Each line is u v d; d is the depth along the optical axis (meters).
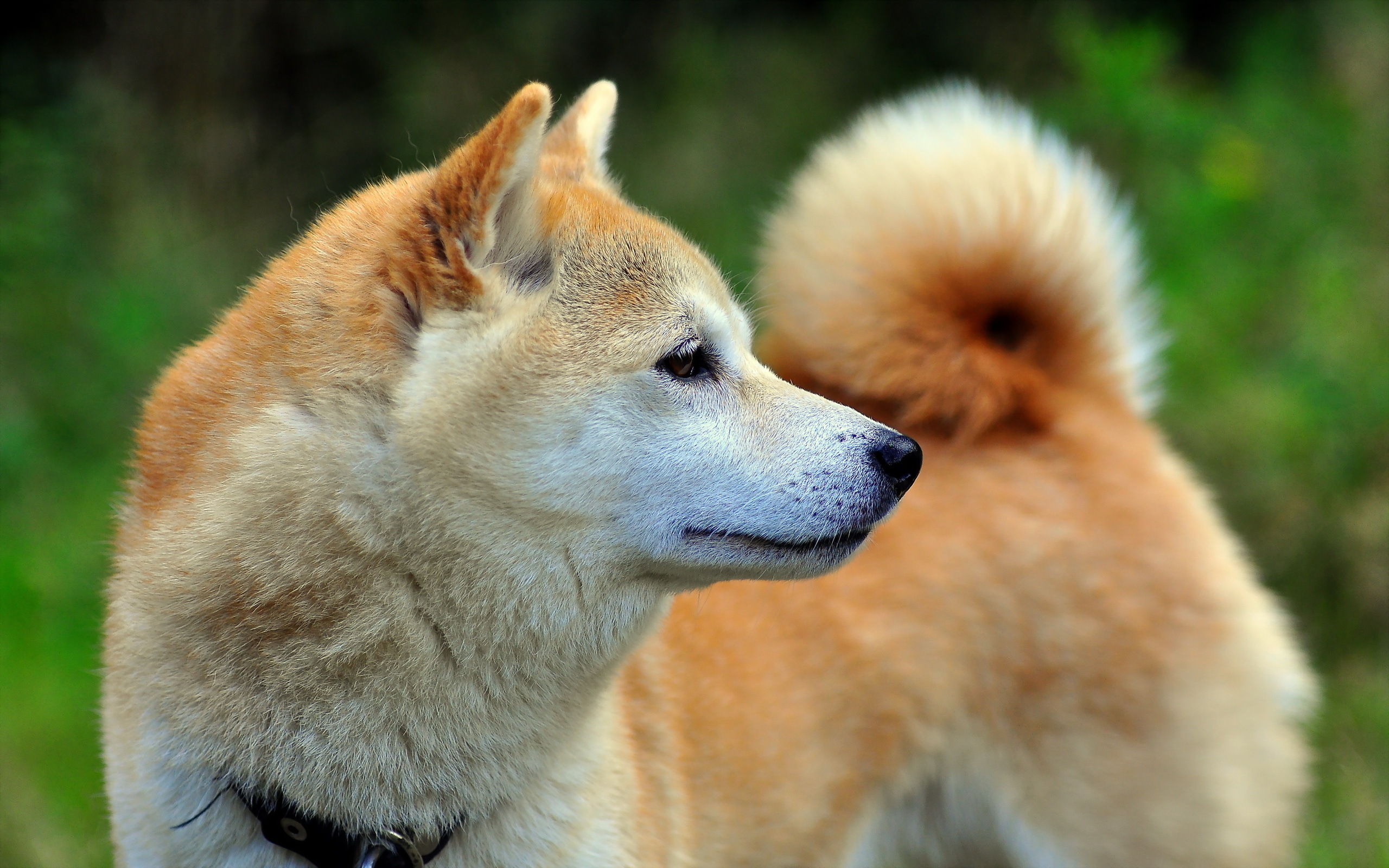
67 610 9.33
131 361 11.35
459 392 4.56
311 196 14.38
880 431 5.07
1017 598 6.50
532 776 4.86
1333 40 15.77
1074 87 15.22
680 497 4.80
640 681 5.76
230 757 4.51
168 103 14.00
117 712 4.78
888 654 6.42
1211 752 6.61
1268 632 7.01
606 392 4.71
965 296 6.80
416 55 15.19
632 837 5.21
